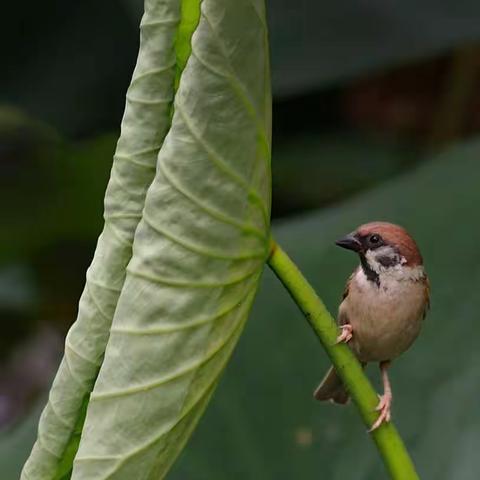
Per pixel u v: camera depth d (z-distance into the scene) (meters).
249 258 5.11
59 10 11.05
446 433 8.59
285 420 8.66
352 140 13.01
